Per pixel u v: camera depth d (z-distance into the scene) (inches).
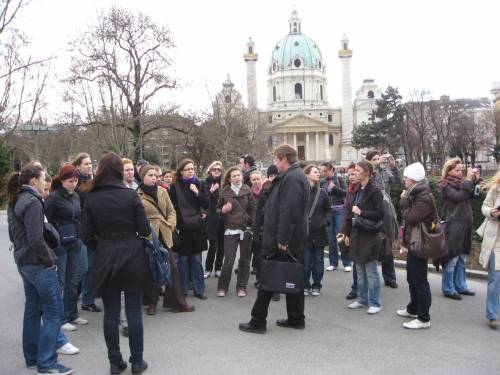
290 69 4687.5
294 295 241.8
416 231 240.1
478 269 363.9
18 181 196.5
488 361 200.4
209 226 367.6
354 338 229.5
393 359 202.8
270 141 2837.1
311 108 4589.1
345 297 310.2
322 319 261.6
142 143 1305.4
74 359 210.1
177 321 260.1
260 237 307.9
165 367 197.3
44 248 187.2
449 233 294.8
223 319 263.0
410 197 243.8
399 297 305.7
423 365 196.2
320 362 200.1
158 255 196.2
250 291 328.2
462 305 284.5
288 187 228.1
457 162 299.6
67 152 1973.4
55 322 194.2
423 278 242.8
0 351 221.3
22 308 291.6
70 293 253.8
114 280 184.1
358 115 4707.2
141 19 1245.7
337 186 409.1
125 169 273.6
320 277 315.6
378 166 333.4
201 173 1889.8
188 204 304.0
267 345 220.7
